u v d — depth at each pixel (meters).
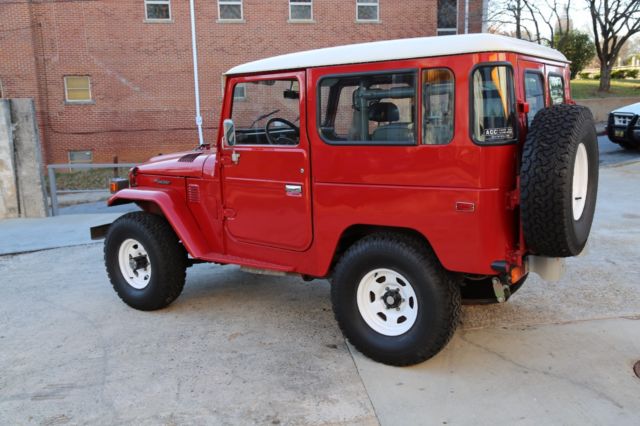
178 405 3.35
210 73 21.41
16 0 20.36
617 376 3.51
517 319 4.48
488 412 3.17
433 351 3.55
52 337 4.45
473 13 21.55
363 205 3.66
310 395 3.42
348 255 3.77
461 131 3.21
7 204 9.87
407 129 3.43
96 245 7.70
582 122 3.15
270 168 4.12
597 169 3.57
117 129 21.56
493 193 3.20
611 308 4.63
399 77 3.43
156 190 4.86
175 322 4.69
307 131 3.87
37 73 20.91
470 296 4.08
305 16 21.41
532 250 3.30
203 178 4.59
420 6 21.52
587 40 33.50
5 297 5.55
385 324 3.76
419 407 3.25
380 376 3.63
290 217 4.07
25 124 9.67
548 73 3.87
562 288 5.15
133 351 4.13
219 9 21.09
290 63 3.89
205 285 5.68
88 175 19.61
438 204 3.35
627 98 23.17
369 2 21.42
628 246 6.36
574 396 3.30
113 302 5.27
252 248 4.39
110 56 21.11
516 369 3.66
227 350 4.11
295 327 4.52
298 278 5.85
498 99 3.17
